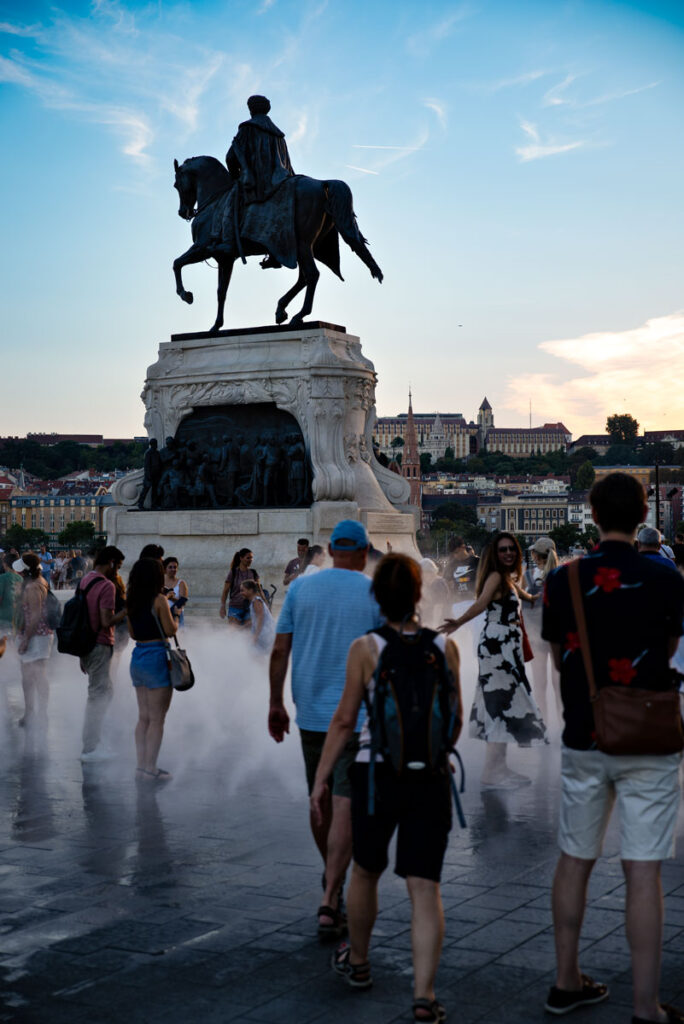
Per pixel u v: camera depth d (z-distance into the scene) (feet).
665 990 19.72
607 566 19.12
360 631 23.86
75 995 19.67
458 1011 18.95
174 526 76.13
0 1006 19.25
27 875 26.45
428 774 19.16
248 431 76.84
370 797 19.40
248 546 73.82
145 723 36.81
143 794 34.73
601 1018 18.66
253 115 76.89
